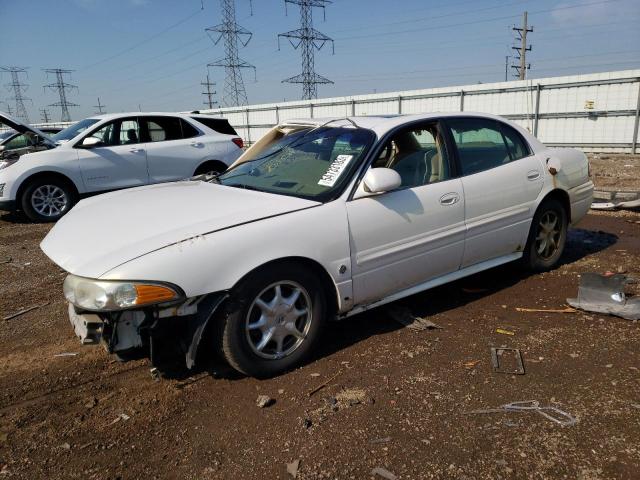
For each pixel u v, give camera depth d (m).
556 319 3.70
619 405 2.61
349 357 3.24
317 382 2.96
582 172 4.83
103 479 2.25
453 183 3.74
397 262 3.44
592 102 17.33
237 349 2.85
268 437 2.48
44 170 8.10
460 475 2.17
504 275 4.68
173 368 3.19
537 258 4.59
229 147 9.60
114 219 3.13
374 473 2.20
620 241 5.80
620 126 16.86
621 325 3.55
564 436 2.39
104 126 8.61
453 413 2.60
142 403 2.82
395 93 22.86
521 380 2.89
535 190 4.30
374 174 3.18
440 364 3.10
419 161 3.71
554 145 18.69
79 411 2.78
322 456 2.32
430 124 3.82
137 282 2.52
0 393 2.98
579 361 3.08
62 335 3.78
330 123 4.01
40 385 3.06
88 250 2.76
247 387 2.94
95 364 3.31
